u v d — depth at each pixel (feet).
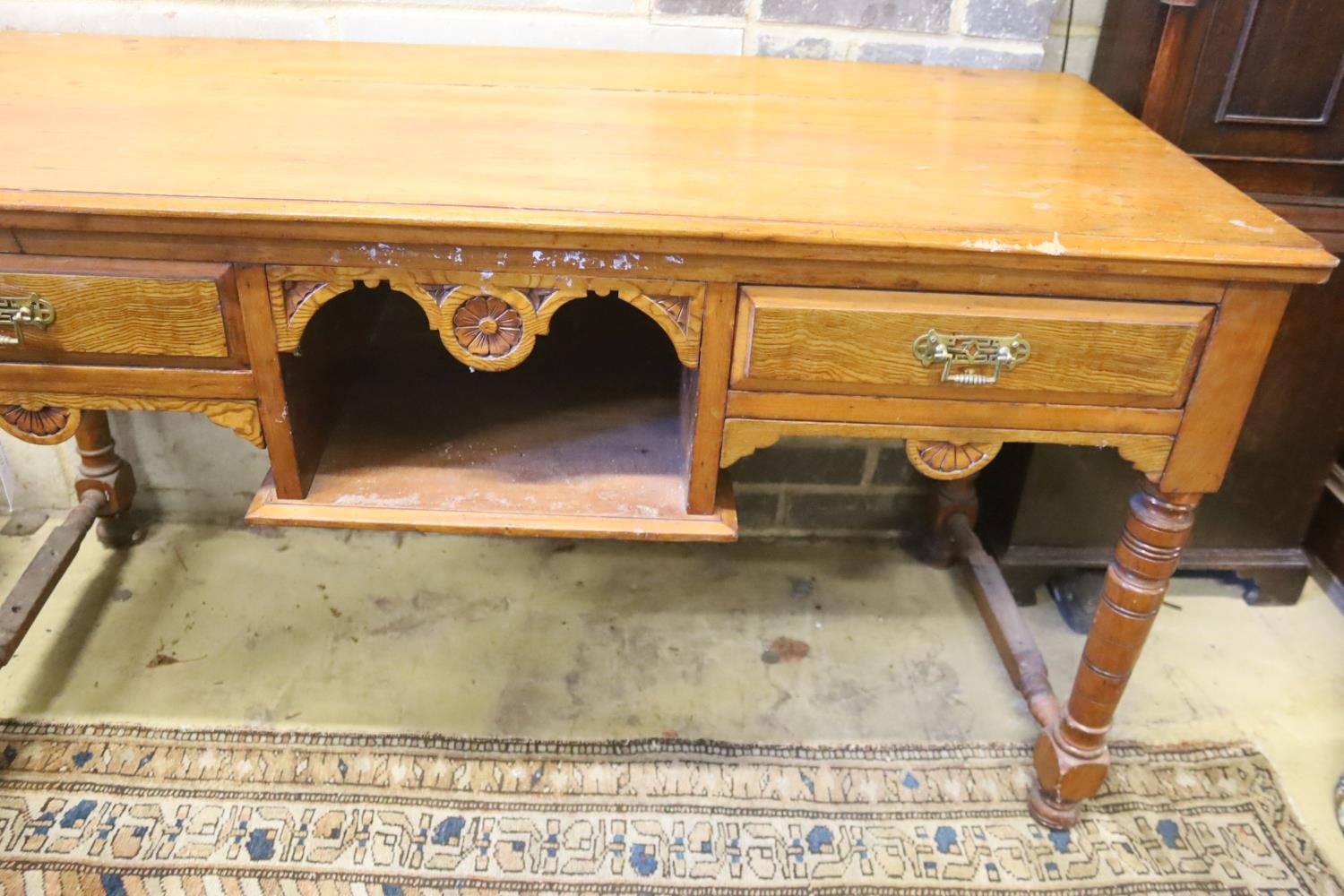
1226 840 3.89
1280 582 5.02
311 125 3.22
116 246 2.75
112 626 4.61
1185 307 2.85
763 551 5.30
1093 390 2.97
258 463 5.12
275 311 2.86
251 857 3.66
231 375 2.97
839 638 4.77
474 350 2.95
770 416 3.05
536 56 4.15
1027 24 4.30
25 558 4.92
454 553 5.18
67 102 3.33
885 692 4.49
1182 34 3.84
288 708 4.25
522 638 4.68
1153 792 4.07
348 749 4.08
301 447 3.20
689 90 3.79
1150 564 3.33
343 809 3.84
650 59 4.19
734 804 3.95
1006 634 4.41
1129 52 4.17
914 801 3.99
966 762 4.16
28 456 5.01
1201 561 4.97
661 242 2.68
